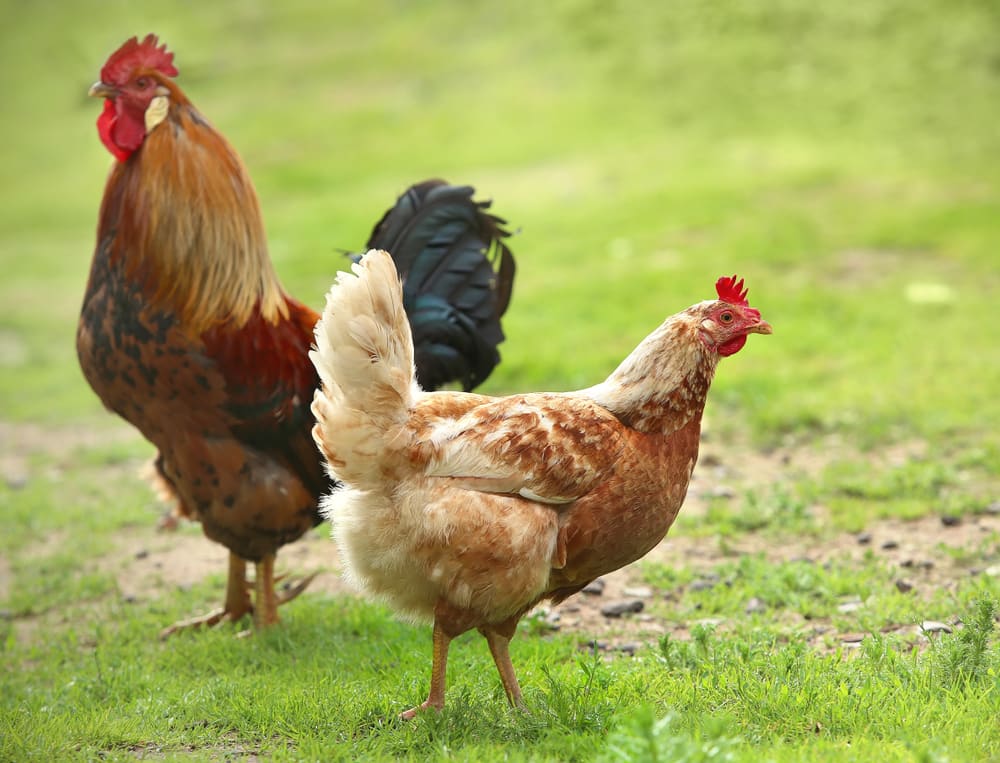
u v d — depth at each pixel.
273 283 7.77
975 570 8.06
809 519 9.33
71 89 36.66
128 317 7.31
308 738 5.78
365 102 30.91
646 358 5.87
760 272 17.02
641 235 19.39
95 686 6.96
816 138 24.17
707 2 31.36
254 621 8.05
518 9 34.78
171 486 8.45
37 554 10.24
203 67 35.00
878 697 5.75
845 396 12.14
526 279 17.72
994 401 11.62
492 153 25.62
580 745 5.40
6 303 20.48
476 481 5.54
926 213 18.95
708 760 4.77
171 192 7.33
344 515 5.69
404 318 5.59
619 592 8.34
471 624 5.73
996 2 28.88
